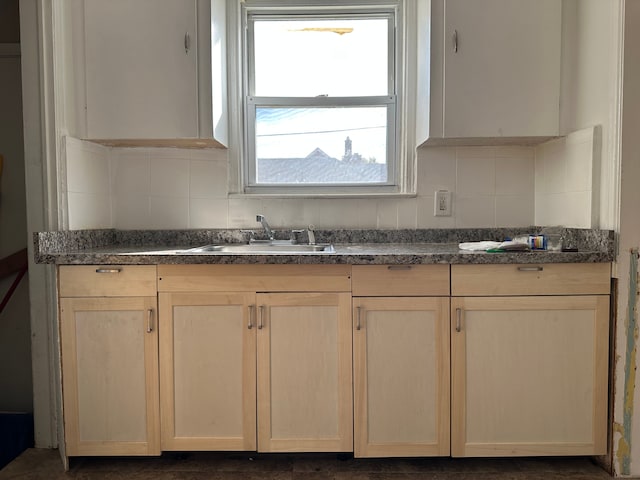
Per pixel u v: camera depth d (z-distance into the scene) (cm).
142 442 177
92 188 212
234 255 169
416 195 228
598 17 179
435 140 206
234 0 224
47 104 189
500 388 174
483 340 173
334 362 174
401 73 232
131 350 175
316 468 183
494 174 228
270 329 173
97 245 212
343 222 230
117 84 198
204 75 197
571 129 196
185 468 183
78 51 198
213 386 175
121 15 196
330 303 172
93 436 177
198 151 228
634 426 174
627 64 167
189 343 174
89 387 176
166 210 228
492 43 194
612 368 174
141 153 226
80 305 174
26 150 193
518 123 196
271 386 174
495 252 176
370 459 189
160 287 173
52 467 184
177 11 196
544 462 186
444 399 174
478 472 179
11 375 244
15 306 243
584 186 185
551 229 211
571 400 175
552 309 173
